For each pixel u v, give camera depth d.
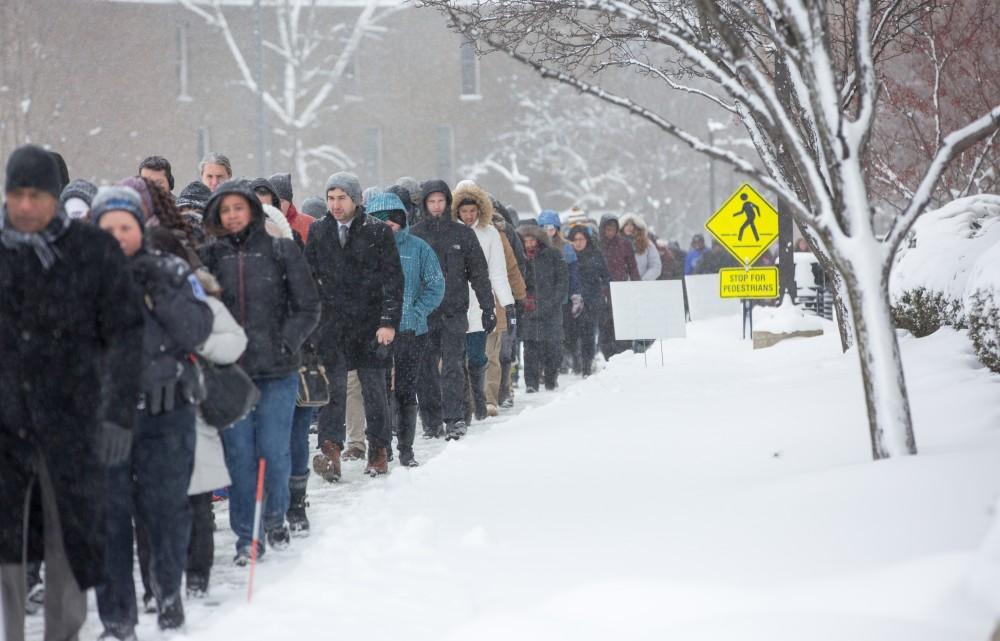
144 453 12.31
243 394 13.36
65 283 11.05
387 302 20.62
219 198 15.15
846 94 27.17
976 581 10.20
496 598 11.78
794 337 37.72
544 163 128.25
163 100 110.44
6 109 100.81
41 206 10.98
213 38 113.00
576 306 38.91
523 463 19.42
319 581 13.15
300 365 15.53
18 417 11.01
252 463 15.27
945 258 29.00
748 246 36.97
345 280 20.56
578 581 11.88
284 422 15.43
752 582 11.06
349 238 20.55
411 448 22.30
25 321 11.02
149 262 12.44
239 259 15.16
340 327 20.64
